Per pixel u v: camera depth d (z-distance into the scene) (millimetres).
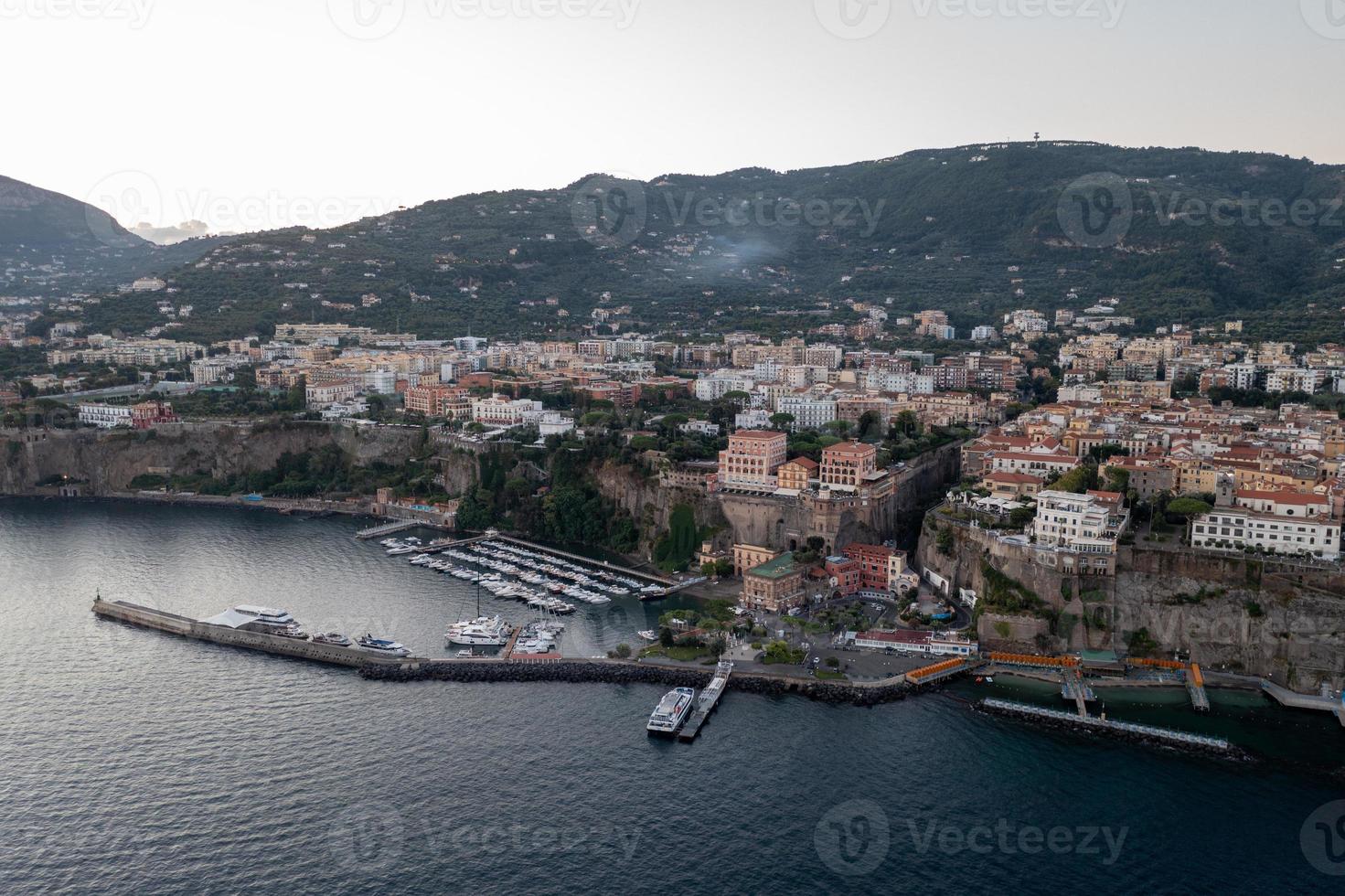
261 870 184750
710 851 190625
